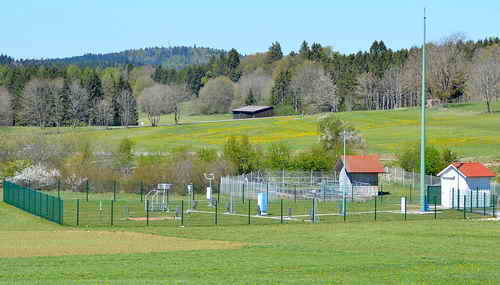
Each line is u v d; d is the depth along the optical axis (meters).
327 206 68.75
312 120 179.50
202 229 47.47
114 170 90.38
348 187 79.94
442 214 59.09
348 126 111.38
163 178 83.81
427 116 176.12
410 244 38.69
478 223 51.03
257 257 32.44
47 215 54.09
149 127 187.25
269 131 164.75
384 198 78.56
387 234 44.00
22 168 90.88
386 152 123.69
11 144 94.38
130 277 26.20
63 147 97.25
